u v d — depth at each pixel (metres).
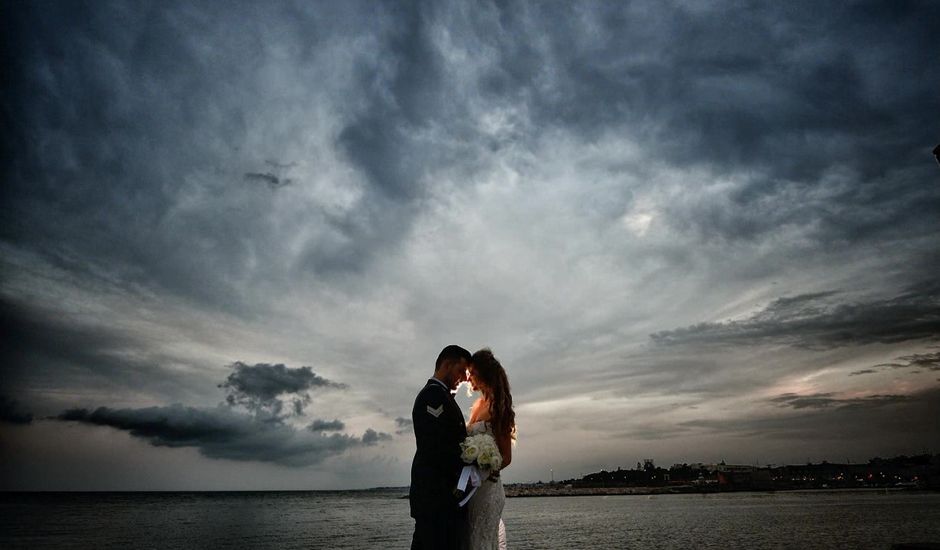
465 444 5.13
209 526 64.62
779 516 72.25
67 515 90.38
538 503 176.25
